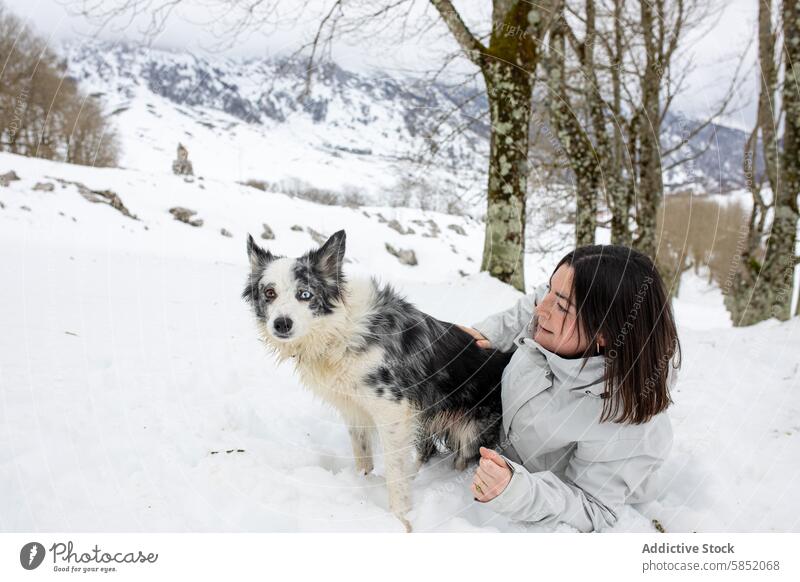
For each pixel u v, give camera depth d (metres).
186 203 15.72
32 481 2.46
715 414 3.60
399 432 2.79
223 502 2.45
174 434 3.07
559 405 2.48
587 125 11.09
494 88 8.66
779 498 2.61
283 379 4.44
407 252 13.26
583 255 2.48
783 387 3.96
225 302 7.14
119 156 17.50
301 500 2.54
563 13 9.55
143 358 4.42
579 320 2.39
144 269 9.02
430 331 3.04
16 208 12.62
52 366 3.94
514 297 8.27
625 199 11.71
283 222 15.83
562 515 2.35
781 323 5.75
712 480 2.79
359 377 2.79
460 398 3.05
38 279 7.18
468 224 15.70
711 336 5.59
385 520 2.42
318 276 2.87
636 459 2.46
